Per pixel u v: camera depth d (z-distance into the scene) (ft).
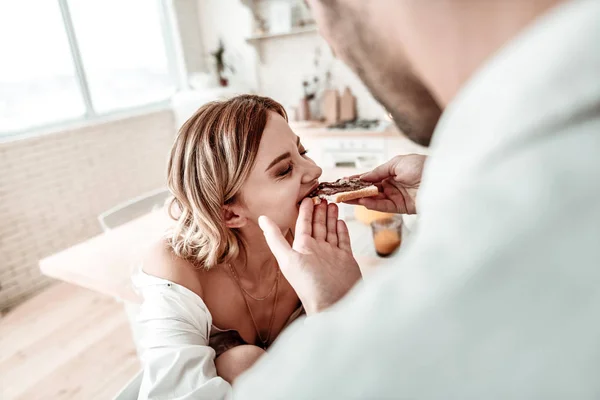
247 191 3.02
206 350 2.90
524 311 0.59
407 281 0.68
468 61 0.79
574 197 0.59
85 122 12.21
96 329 8.61
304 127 13.07
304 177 3.11
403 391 0.62
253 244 3.42
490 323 0.60
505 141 0.65
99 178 12.31
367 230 5.09
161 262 3.30
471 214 0.65
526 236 0.60
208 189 3.01
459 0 0.75
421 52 0.85
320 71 14.08
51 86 11.54
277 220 3.12
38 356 7.92
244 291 3.57
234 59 15.53
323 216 2.25
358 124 12.87
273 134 2.99
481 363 0.60
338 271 2.01
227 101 3.10
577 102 0.61
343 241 2.18
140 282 3.31
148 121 13.91
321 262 2.00
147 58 14.46
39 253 10.75
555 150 0.62
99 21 12.67
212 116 2.97
